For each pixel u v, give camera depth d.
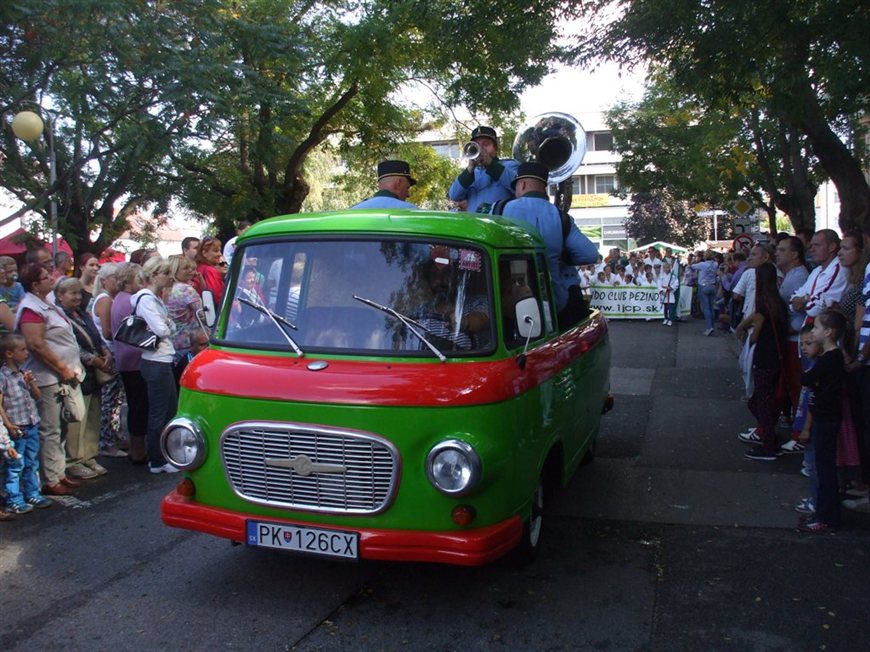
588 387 6.19
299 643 4.14
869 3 8.02
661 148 34.03
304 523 4.29
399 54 19.94
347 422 4.20
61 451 6.70
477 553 4.09
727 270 19.00
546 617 4.41
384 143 22.64
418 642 4.14
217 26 14.50
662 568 5.07
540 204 6.26
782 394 7.59
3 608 4.56
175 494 4.66
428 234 4.74
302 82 19.53
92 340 7.23
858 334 6.21
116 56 12.84
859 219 9.49
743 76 9.20
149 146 14.52
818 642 4.11
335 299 4.70
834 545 5.41
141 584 4.86
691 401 10.28
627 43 9.70
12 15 11.00
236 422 4.40
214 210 19.08
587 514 6.09
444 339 4.48
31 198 14.97
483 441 4.15
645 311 21.91
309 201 35.16
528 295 5.11
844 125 17.20
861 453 6.05
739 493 6.54
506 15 11.71
